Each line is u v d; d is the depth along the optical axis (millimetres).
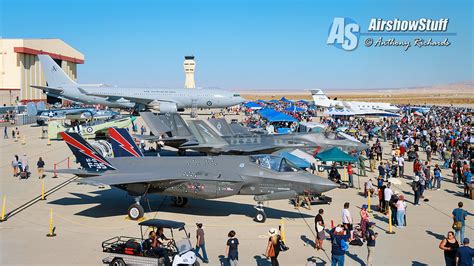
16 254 16094
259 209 20703
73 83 88375
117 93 85750
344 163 36312
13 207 23078
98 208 22984
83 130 51281
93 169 22688
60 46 119438
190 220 20859
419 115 93562
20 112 86250
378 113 75875
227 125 41281
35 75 104188
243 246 17203
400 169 32594
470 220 21250
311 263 14195
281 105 129250
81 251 16469
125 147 25453
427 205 24391
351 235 17688
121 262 13906
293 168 20969
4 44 95625
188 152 43188
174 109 80938
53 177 31406
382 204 22469
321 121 77000
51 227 18625
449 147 44094
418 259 15859
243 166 20906
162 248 13953
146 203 23953
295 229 19562
